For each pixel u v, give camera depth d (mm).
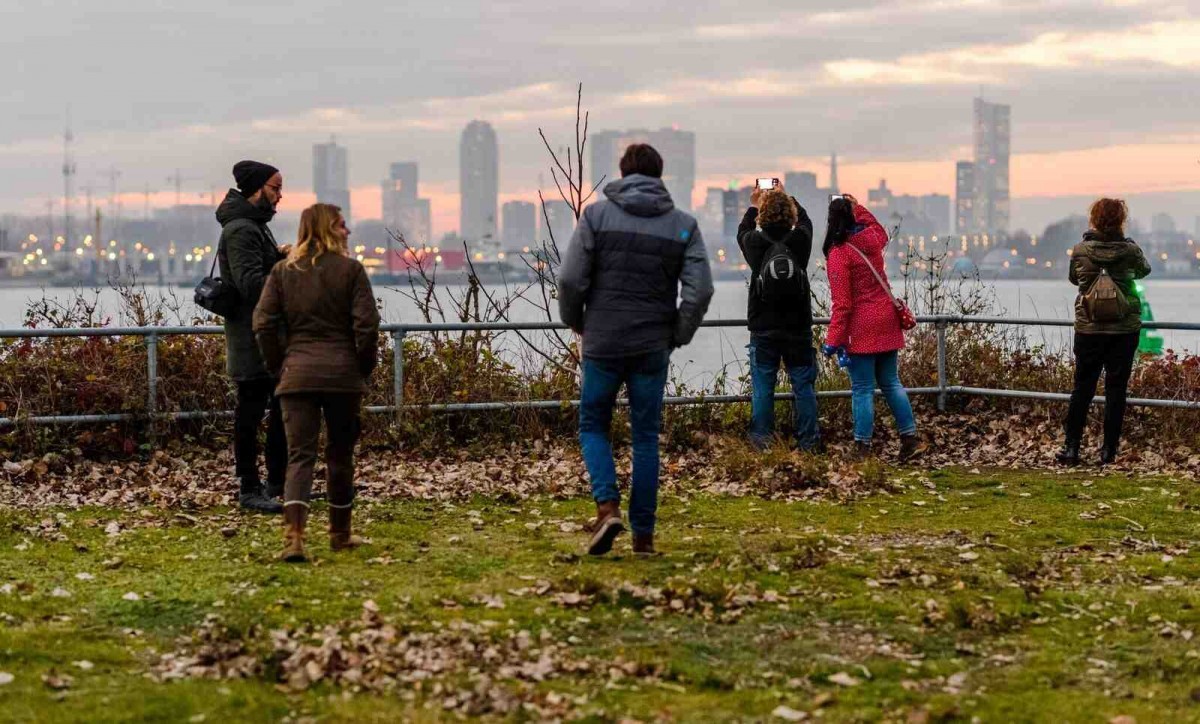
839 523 8719
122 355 10992
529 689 5238
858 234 11109
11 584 6848
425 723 4820
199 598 6613
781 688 5352
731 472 10414
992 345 13172
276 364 7672
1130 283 10805
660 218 7391
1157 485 10070
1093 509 9180
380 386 11570
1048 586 6980
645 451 7594
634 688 5320
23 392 10789
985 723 4922
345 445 7750
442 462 10961
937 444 11922
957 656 5812
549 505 9328
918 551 7812
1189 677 5457
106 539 8039
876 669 5574
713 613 6375
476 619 6246
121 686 5273
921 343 13258
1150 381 12258
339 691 5238
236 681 5332
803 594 6742
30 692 5148
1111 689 5344
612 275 7367
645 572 7191
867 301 11109
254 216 8797
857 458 11102
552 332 12273
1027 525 8656
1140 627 6230
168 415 10680
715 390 12266
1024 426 12430
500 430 11672
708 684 5391
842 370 12836
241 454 9055
